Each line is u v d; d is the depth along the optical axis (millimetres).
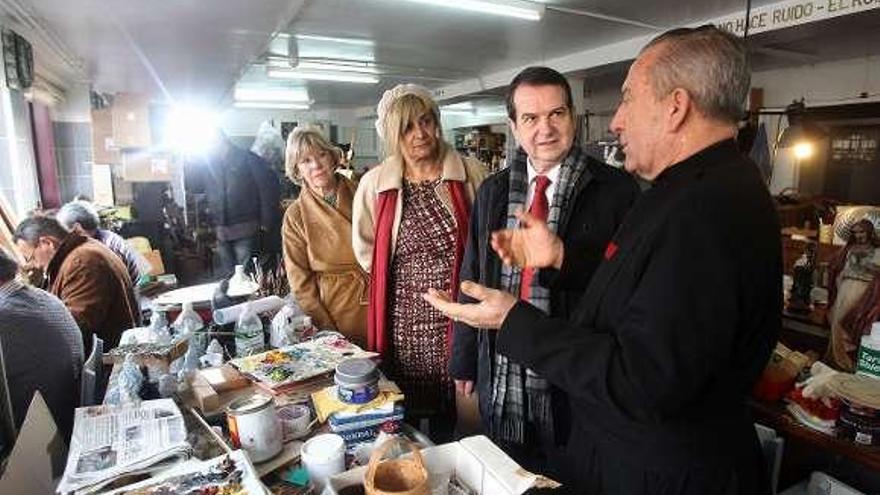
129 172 5605
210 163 3574
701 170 796
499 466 900
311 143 1993
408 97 1703
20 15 3752
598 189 1357
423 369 1810
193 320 1843
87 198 5785
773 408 1562
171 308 2174
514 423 1390
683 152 827
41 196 5254
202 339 1684
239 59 5930
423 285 1755
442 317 1769
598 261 1215
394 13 4543
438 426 1874
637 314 753
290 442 1149
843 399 1418
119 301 2270
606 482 933
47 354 1588
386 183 1761
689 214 744
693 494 856
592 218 1331
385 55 6438
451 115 13133
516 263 1199
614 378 745
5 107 3762
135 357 1481
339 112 13039
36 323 1570
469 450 943
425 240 1742
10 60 3816
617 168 1396
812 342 1939
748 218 752
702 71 777
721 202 747
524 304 900
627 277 822
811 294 2033
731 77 778
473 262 1548
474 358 1582
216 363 1524
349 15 4602
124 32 4391
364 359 1361
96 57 5348
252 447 1062
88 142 6398
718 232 725
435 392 1824
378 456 876
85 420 1127
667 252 745
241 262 3467
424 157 1744
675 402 724
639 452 875
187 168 5742
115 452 1008
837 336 1743
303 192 2070
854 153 4914
